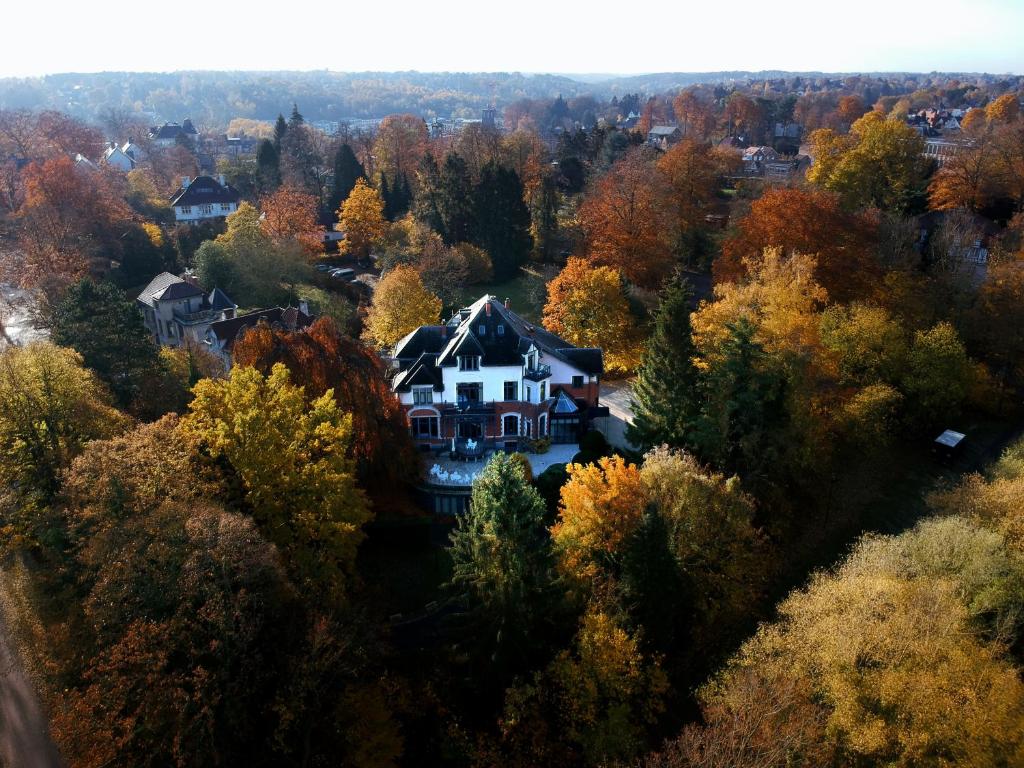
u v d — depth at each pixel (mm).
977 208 108500
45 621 35031
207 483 39500
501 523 36031
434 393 61219
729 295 68188
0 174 119438
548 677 37188
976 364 72062
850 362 68375
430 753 37844
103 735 28781
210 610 30469
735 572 44625
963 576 40906
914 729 31922
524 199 126375
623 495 43562
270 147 140750
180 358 62719
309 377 51406
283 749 31797
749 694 32219
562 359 63688
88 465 37188
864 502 60125
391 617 46531
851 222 84562
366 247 115312
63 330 57750
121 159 181000
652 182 101062
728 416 51719
